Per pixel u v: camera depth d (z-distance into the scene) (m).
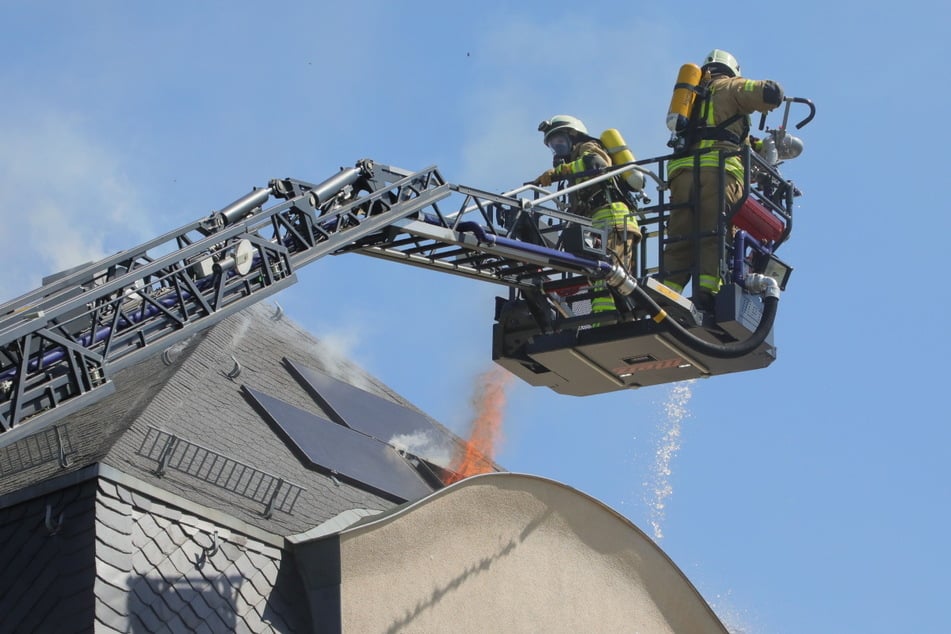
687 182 29.61
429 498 28.22
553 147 30.20
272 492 28.78
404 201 25.92
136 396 30.14
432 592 27.95
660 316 27.94
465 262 28.20
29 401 20.41
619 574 31.97
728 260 29.61
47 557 24.61
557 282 28.95
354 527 27.14
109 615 23.59
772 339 29.72
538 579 30.11
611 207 29.00
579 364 29.59
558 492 30.95
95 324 21.36
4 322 20.61
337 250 25.45
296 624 26.36
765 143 30.75
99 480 25.14
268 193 24.17
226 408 31.20
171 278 22.22
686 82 29.31
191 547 25.69
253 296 23.20
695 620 33.38
